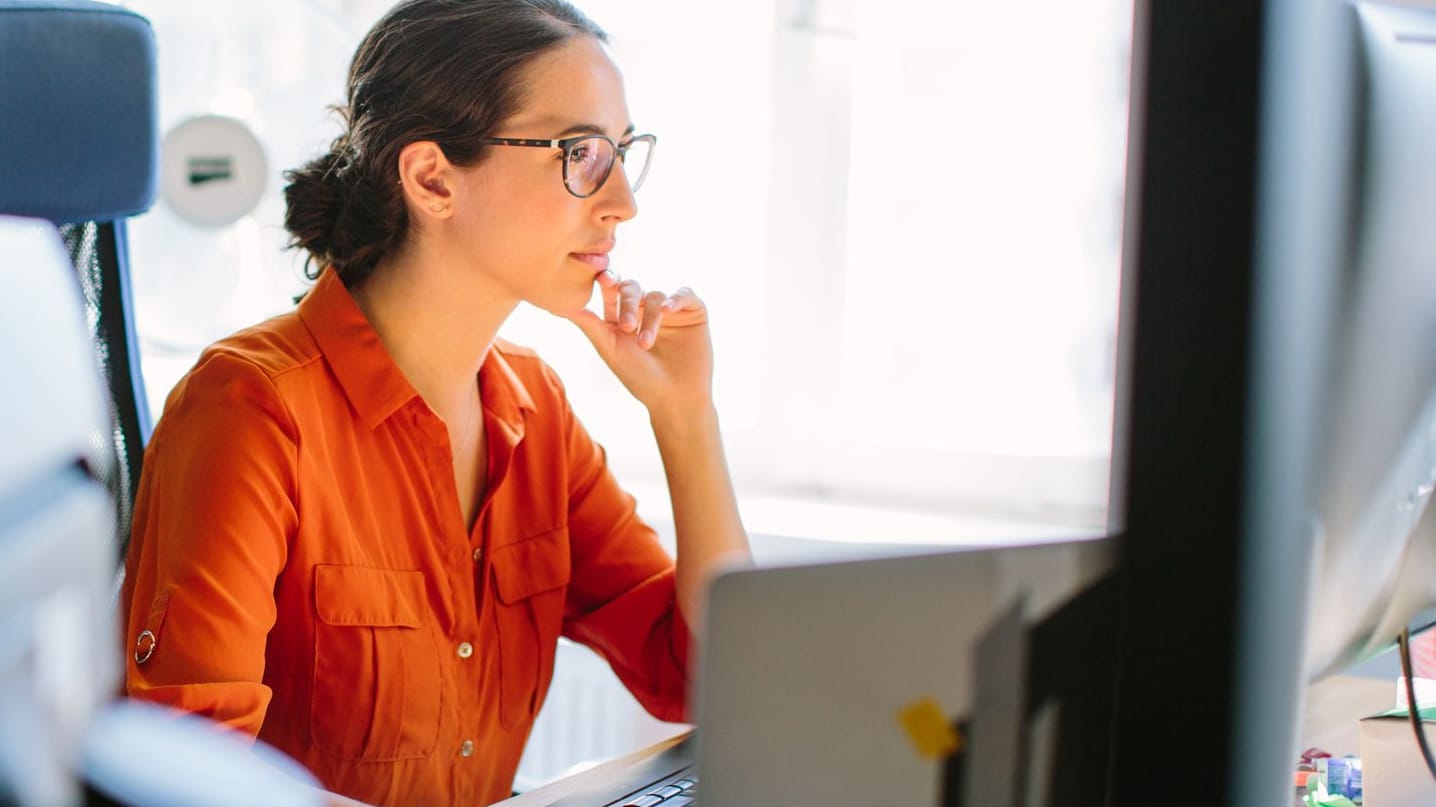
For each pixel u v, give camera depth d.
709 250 2.26
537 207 1.21
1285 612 0.78
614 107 1.25
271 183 2.26
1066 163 2.03
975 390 2.14
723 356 2.29
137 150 1.26
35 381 0.30
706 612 0.58
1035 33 2.03
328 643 1.17
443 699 1.24
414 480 1.23
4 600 0.27
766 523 2.12
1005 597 0.68
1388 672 1.34
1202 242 0.76
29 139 1.21
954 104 2.09
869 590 0.62
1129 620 0.76
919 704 0.64
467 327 1.26
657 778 1.01
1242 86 0.75
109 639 0.31
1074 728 0.72
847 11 2.16
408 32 1.22
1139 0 0.77
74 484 0.30
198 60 2.32
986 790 0.67
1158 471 0.78
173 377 2.34
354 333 1.22
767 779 0.59
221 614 1.04
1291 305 0.76
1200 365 0.77
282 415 1.14
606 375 2.32
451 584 1.25
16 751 0.28
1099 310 2.04
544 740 2.28
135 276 2.34
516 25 1.20
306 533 1.15
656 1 2.21
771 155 2.22
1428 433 0.90
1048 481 2.10
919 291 2.16
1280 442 0.77
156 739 0.31
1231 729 0.77
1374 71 0.79
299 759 1.17
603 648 1.44
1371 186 0.79
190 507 1.08
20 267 0.30
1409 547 0.93
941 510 2.18
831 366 2.25
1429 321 0.86
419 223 1.23
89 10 1.24
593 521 1.44
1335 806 0.97
